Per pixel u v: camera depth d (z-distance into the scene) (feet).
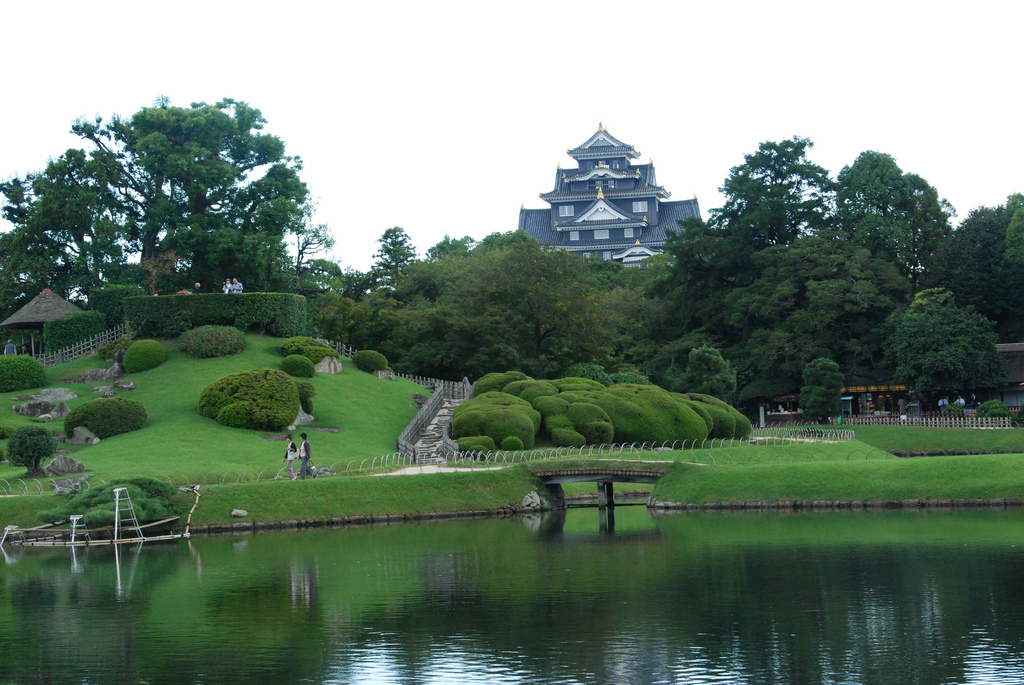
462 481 165.07
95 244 273.75
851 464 165.07
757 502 158.81
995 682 69.56
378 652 80.18
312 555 125.18
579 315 262.06
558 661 76.69
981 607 90.22
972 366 264.31
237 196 284.82
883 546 120.78
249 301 249.55
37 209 274.16
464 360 262.06
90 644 84.43
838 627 84.64
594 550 125.49
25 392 219.20
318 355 238.68
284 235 295.28
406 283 321.11
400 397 234.38
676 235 325.21
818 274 287.28
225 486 152.76
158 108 291.17
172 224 281.13
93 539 139.74
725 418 216.33
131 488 144.87
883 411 292.20
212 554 127.24
